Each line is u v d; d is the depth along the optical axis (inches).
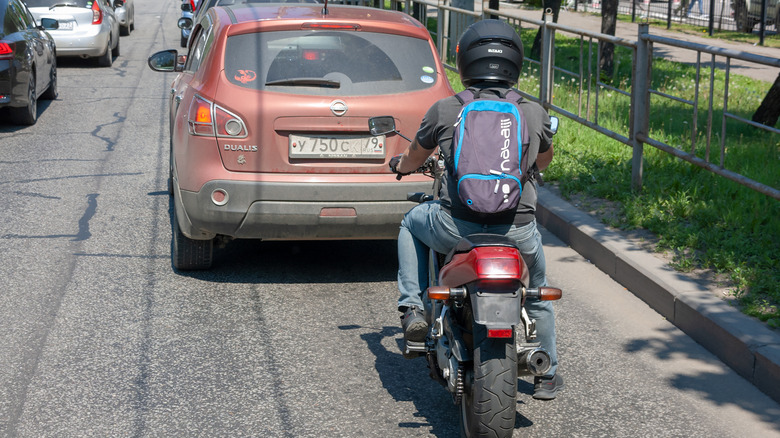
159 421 159.8
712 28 954.7
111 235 273.3
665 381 179.0
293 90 218.5
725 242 236.5
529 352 137.7
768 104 396.8
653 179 307.7
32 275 236.2
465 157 138.6
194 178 220.5
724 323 188.2
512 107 142.1
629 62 681.6
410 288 161.8
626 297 226.8
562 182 312.5
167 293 225.8
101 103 523.8
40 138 424.2
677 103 452.1
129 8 931.3
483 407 134.8
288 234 223.1
